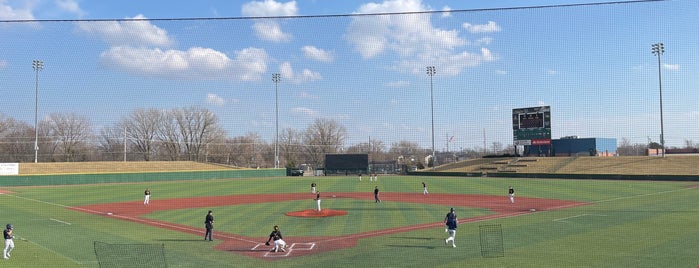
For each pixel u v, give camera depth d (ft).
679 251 63.82
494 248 68.13
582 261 59.00
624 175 223.71
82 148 316.19
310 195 165.37
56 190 196.13
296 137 322.75
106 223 100.37
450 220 70.95
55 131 298.56
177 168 299.17
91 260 63.31
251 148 367.66
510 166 280.92
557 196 150.82
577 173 247.09
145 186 219.00
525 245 69.82
